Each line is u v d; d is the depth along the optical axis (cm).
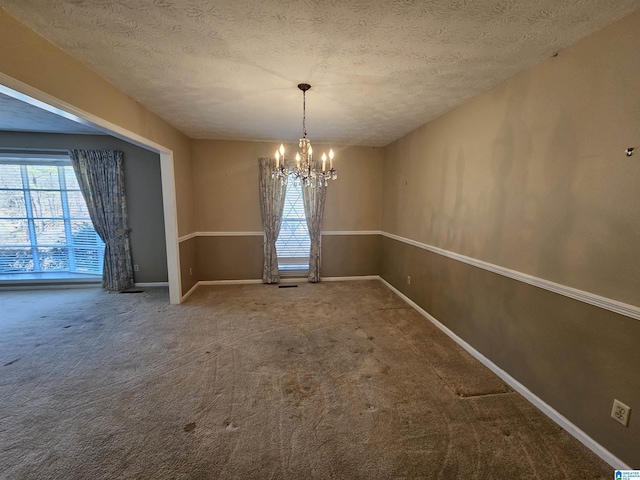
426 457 154
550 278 183
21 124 362
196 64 200
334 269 498
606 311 150
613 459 148
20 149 400
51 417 178
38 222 428
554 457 154
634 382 139
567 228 171
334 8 139
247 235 467
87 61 196
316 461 150
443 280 304
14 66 148
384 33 161
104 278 429
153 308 360
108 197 418
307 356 253
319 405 192
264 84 233
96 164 409
